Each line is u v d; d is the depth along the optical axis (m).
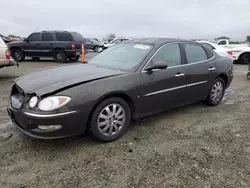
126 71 3.40
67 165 2.68
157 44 3.85
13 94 3.31
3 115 4.21
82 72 3.38
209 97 4.82
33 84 2.99
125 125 3.38
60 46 13.38
